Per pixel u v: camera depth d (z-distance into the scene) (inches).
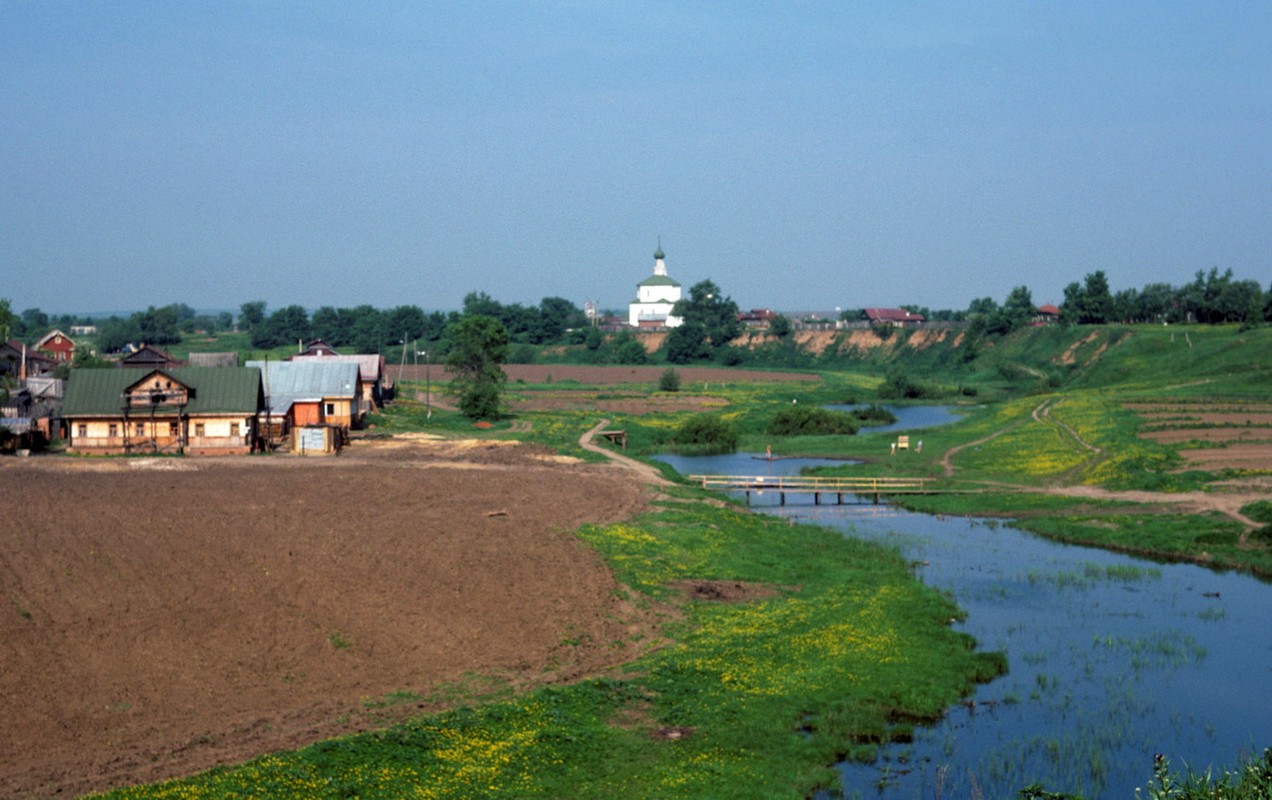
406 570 1871.3
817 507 3034.0
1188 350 6102.4
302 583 1756.9
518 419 4877.0
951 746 1349.7
